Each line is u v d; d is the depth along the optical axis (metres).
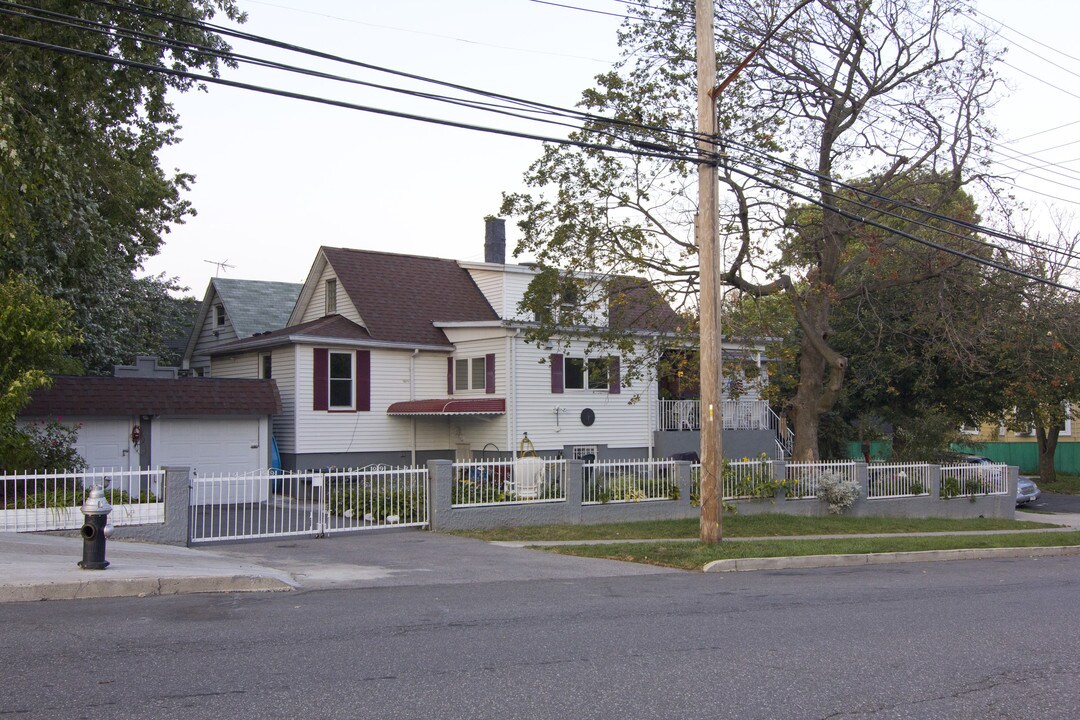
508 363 26.58
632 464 20.64
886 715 6.36
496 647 8.12
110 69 17.67
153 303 34.50
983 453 43.12
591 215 21.48
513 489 19.17
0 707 6.04
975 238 21.91
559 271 22.09
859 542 18.42
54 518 14.23
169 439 22.98
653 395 29.89
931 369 30.14
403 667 7.30
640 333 26.34
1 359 15.61
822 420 33.38
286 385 26.38
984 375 30.59
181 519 15.14
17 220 14.96
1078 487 38.56
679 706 6.41
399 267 30.50
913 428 28.91
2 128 13.69
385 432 27.33
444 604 10.45
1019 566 16.70
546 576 13.21
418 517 17.97
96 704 6.13
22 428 19.05
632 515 20.19
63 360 22.08
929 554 17.81
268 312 33.69
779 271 21.97
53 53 16.47
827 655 8.13
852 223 22.62
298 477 16.94
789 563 15.62
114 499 15.02
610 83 20.95
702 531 16.30
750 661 7.81
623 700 6.52
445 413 25.47
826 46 22.56
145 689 6.50
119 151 20.69
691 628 9.25
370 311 27.91
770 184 18.34
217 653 7.65
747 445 31.11
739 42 21.62
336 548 15.42
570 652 7.98
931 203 23.44
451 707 6.25
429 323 28.72
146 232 24.09
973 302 25.69
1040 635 9.35
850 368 32.12
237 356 29.44
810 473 23.41
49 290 20.72
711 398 16.09
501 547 16.06
